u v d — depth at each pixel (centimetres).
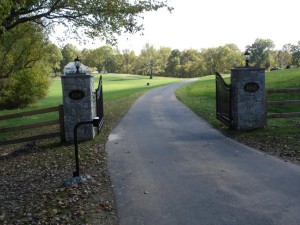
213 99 2462
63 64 12194
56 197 605
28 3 1429
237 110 1145
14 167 895
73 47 12600
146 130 1276
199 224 478
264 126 1165
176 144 1009
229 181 651
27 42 2039
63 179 725
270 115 1169
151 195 599
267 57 12588
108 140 1121
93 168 795
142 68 13488
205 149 926
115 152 945
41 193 637
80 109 1146
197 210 525
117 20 1611
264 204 533
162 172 734
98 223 493
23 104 3356
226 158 821
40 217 517
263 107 1151
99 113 1280
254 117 1152
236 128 1159
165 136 1142
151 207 546
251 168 727
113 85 6319
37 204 576
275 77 3491
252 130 1140
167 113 1769
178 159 837
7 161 977
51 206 563
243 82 1135
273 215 492
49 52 2220
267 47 12725
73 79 1138
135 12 1598
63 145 1113
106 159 872
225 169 730
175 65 13625
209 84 4291
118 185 662
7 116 1132
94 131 1199
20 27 1847
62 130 1162
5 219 515
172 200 571
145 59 13338
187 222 486
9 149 1190
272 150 866
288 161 762
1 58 2045
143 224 488
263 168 722
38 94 3378
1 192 667
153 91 4072
